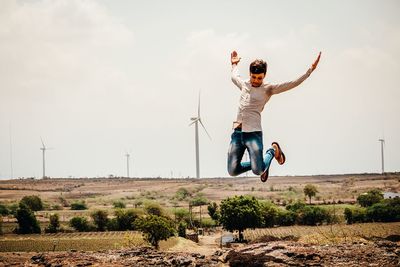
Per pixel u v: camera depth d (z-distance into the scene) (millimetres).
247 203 122562
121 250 17281
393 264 14336
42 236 139000
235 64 14695
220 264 15227
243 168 13938
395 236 21391
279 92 13453
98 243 117938
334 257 15094
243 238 124562
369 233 95750
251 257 14953
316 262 14602
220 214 123500
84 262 14953
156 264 15094
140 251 16953
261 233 130125
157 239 93312
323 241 20266
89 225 154125
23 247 113062
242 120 13562
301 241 20703
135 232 145375
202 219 166750
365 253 15477
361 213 137375
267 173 13656
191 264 15164
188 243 108438
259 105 13508
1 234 145000
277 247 15984
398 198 145250
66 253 16766
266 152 13922
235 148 13742
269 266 14336
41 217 189375
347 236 21141
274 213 146000
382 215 134750
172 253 16781
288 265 14375
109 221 154000
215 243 116875
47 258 15797
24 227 148625
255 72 13312
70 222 154000
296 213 146125
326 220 143375
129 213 154375
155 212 164250
